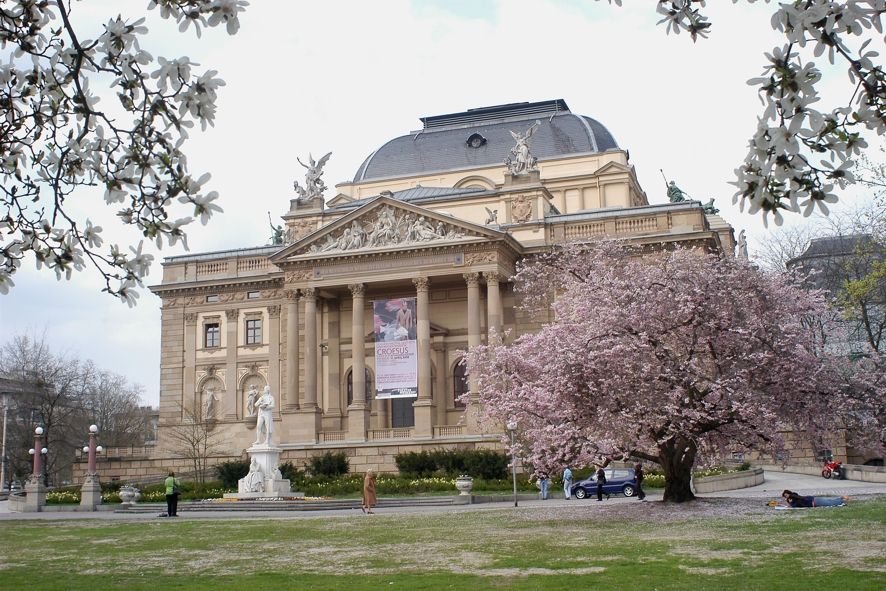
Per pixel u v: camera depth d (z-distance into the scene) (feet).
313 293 312.50
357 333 304.50
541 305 299.58
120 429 488.02
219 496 244.42
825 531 99.96
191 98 37.04
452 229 300.20
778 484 227.81
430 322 320.09
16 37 38.65
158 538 124.47
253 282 339.98
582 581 70.79
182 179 38.32
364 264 306.96
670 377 134.21
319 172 342.64
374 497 180.34
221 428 334.24
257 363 337.52
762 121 30.22
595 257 174.40
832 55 29.32
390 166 387.75
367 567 85.40
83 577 83.20
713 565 77.51
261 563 91.91
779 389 142.20
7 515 207.00
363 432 296.71
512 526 125.39
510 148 378.73
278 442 319.27
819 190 30.66
